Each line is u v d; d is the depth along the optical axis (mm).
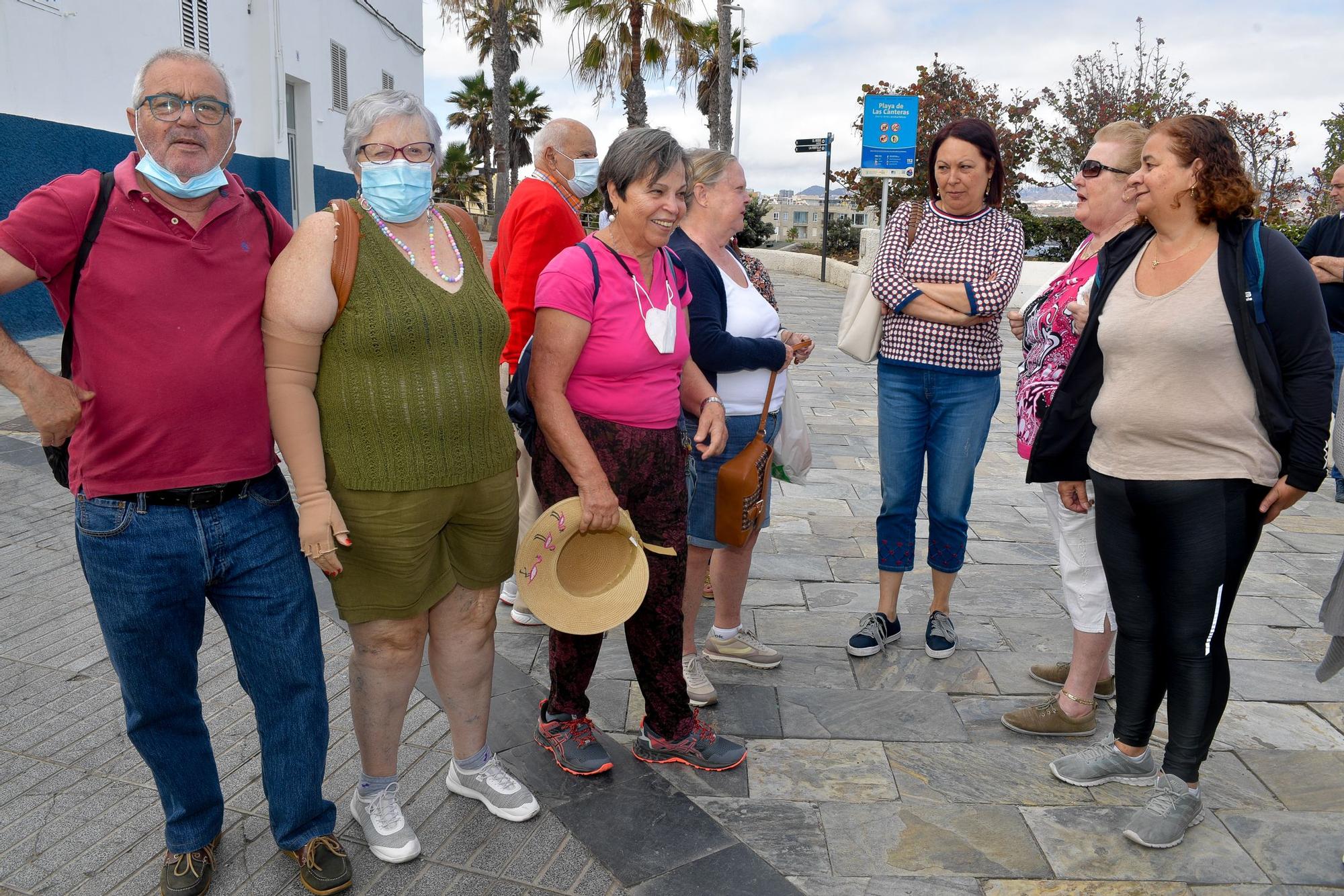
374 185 2121
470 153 50781
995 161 3455
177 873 2312
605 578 2688
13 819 2605
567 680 2818
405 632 2373
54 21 9508
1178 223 2420
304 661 2268
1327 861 2504
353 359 2143
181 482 2039
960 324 3379
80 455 2002
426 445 2221
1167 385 2426
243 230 2084
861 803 2756
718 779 2863
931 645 3674
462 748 2654
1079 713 3094
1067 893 2385
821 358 11414
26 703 3225
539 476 2719
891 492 3664
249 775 2811
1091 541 3000
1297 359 2311
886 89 21438
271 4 13367
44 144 9461
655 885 2379
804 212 59375
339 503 2225
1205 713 2549
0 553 4559
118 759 2900
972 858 2514
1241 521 2432
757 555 4840
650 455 2660
